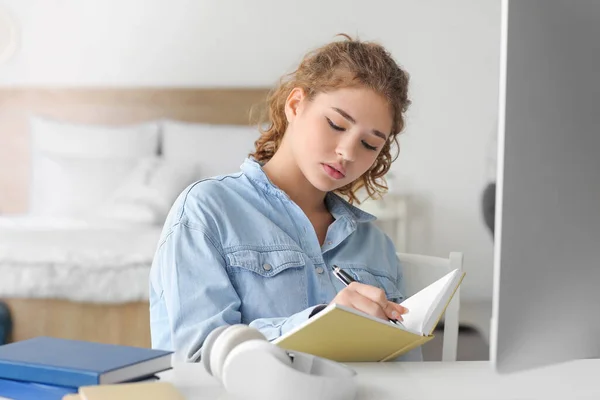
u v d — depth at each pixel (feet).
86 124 13.57
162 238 3.98
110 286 9.36
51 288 9.36
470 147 13.10
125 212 11.84
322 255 4.26
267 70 13.47
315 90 4.04
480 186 13.08
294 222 4.20
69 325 9.37
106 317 9.37
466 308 12.07
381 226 12.68
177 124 13.23
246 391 2.30
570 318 2.20
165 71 13.65
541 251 2.14
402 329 2.81
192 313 3.61
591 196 2.17
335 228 4.34
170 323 3.69
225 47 13.53
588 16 2.11
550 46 2.08
